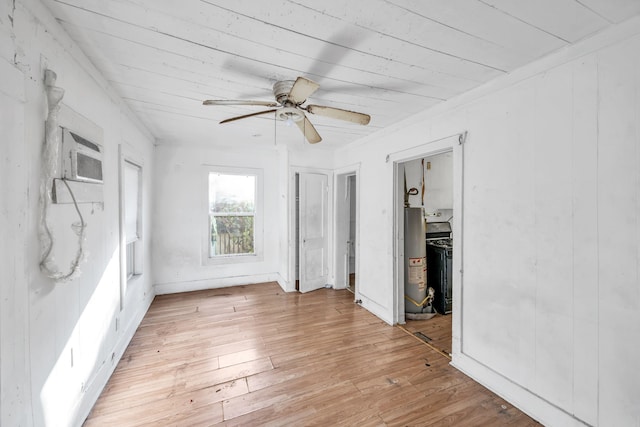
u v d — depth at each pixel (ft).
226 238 14.80
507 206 6.20
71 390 5.01
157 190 13.15
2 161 3.28
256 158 15.17
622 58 4.41
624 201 4.43
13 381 3.48
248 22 4.40
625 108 4.40
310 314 11.26
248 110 8.52
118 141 7.57
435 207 13.82
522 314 5.92
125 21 4.40
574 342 5.07
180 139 12.60
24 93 3.66
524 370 5.89
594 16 4.23
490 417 5.75
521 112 5.90
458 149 7.35
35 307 3.96
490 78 6.36
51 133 4.20
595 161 4.77
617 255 4.52
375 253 11.26
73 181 4.87
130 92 7.18
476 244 6.94
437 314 11.44
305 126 7.42
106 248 6.68
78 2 3.97
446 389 6.63
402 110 8.43
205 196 14.10
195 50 5.24
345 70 5.98
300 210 13.93
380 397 6.34
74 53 5.00
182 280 13.80
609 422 4.61
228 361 7.77
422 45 5.04
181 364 7.59
